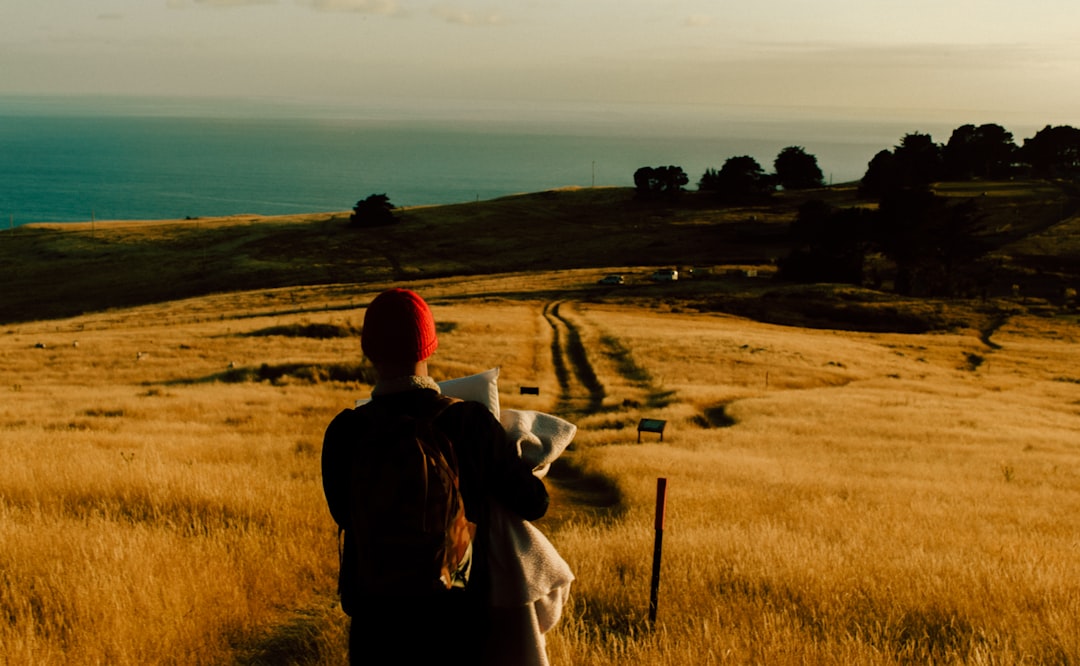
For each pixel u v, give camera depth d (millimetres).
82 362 39406
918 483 16484
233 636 5691
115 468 10672
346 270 110438
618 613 6223
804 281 89500
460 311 65812
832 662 5000
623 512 12445
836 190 173750
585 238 128750
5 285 107188
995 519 12383
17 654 4703
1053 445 25000
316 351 43594
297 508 9094
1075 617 6043
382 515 2432
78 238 135375
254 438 18375
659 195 161250
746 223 133500
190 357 41656
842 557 7938
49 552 6613
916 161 174625
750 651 5086
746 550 8078
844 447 22891
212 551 6980
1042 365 53031
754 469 17281
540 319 63375
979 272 93125
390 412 2561
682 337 53719
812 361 48094
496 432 2637
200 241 131875
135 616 5402
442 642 2539
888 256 91812
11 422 21750
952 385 44438
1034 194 147875
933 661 5324
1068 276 91562
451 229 137125
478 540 2682
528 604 2744
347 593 2686
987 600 6555
